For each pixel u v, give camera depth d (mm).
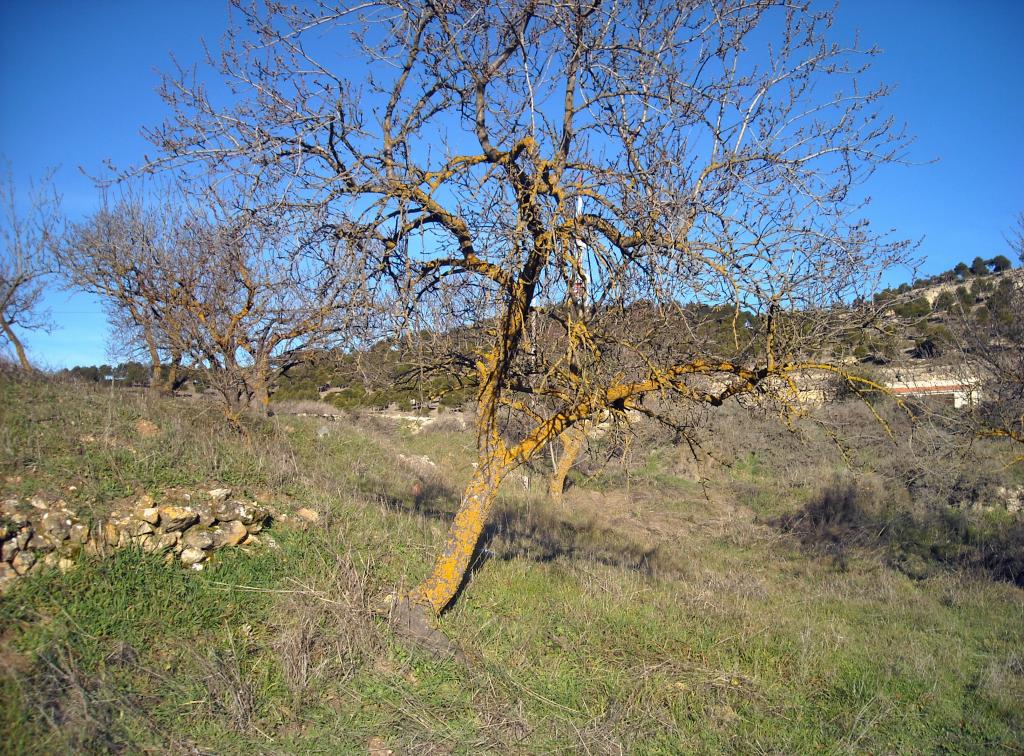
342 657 5008
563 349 6043
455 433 18969
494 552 8016
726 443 17938
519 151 5316
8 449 5922
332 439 13234
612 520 13734
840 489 14992
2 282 14320
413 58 5465
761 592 8977
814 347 5898
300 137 4809
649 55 5199
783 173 5152
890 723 5363
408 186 5148
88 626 4527
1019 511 13430
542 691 5148
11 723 3561
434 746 4258
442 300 5715
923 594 9969
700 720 5055
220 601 5266
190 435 8016
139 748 3717
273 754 3953
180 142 4922
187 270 9320
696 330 5746
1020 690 6082
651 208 4809
